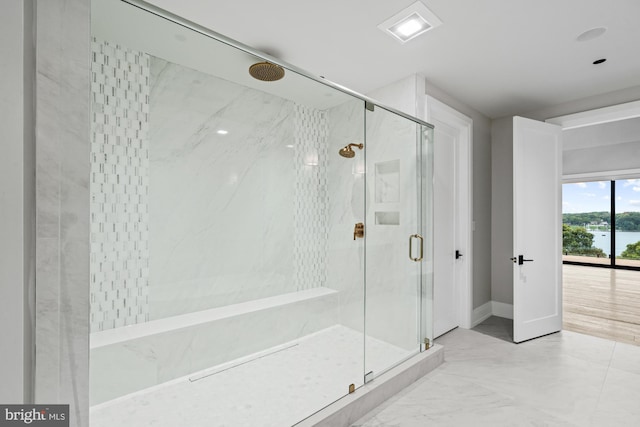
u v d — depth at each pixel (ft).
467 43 7.04
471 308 10.77
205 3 5.70
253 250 7.23
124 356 4.83
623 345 9.14
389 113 7.81
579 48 7.16
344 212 7.73
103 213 4.88
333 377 6.25
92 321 4.73
